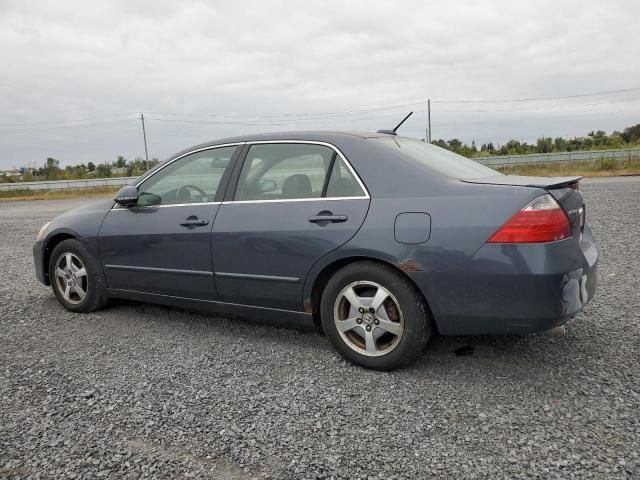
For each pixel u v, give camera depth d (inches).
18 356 148.9
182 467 92.2
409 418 107.5
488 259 116.0
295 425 106.0
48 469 92.4
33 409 115.6
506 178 135.9
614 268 227.5
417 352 127.6
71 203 984.3
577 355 136.5
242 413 111.7
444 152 161.9
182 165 170.7
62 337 164.9
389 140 148.9
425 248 121.6
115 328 172.7
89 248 184.5
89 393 122.9
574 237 120.5
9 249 359.6
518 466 89.6
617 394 114.1
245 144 159.9
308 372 132.9
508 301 115.7
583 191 597.9
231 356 145.4
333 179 139.7
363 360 132.8
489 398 115.1
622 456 91.3
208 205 159.5
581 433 99.3
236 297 154.3
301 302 142.3
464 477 87.0
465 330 122.1
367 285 131.1
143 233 169.9
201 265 158.2
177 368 137.6
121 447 99.1
